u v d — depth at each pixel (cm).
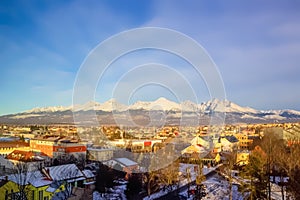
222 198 3097
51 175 3166
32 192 2914
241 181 3131
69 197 2997
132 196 2992
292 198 2552
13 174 3162
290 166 2672
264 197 2788
